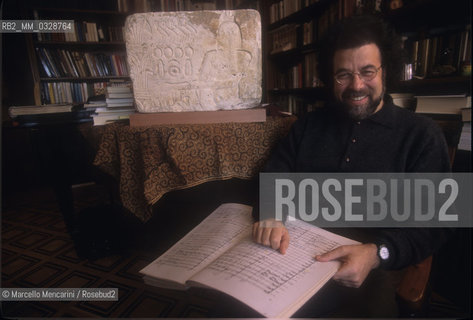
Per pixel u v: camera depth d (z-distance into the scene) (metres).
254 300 0.57
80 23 3.21
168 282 0.68
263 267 0.67
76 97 3.29
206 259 0.74
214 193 1.48
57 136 1.58
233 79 1.16
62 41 3.15
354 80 0.88
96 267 1.78
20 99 3.13
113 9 3.29
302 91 2.97
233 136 1.13
